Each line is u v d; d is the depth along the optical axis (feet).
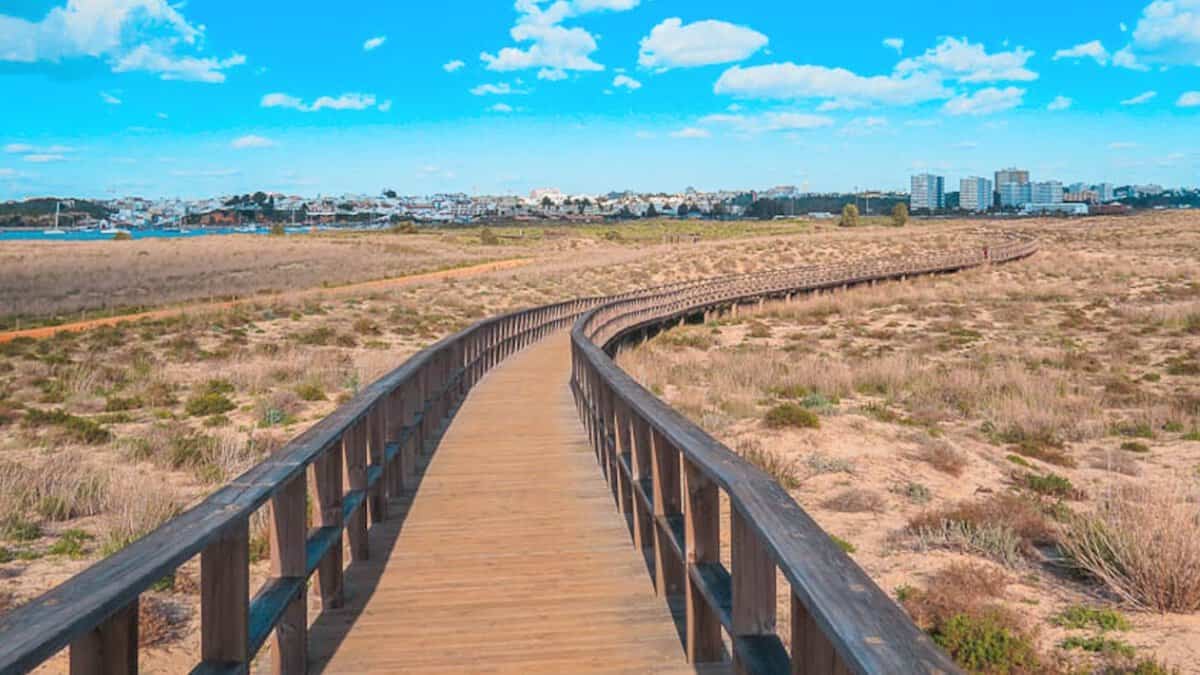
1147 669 18.19
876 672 5.65
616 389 20.12
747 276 155.12
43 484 30.71
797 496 33.96
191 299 123.54
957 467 38.27
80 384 58.59
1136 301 125.59
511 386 56.90
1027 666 18.76
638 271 204.54
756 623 11.03
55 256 219.61
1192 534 23.36
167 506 28.53
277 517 13.62
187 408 50.03
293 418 47.26
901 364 68.39
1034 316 114.83
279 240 312.29
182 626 20.31
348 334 91.25
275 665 13.50
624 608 16.72
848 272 168.66
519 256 252.42
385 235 371.97
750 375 66.74
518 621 16.17
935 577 24.22
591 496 26.43
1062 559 25.82
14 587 22.50
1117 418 51.67
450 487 27.94
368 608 16.99
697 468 13.85
